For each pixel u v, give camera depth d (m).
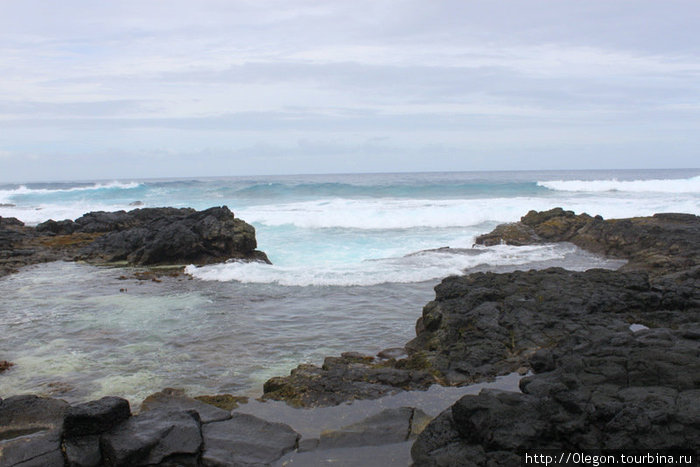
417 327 12.91
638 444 6.31
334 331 13.14
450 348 10.80
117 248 24.78
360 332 13.05
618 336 9.08
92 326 13.73
